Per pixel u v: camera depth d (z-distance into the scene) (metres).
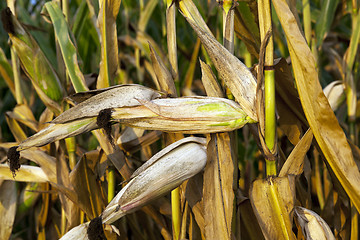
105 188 1.25
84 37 1.45
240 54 1.38
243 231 1.16
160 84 1.05
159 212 1.23
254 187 1.00
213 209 0.98
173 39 1.07
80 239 1.03
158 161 0.97
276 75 1.08
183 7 1.05
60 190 1.15
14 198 1.30
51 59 1.39
